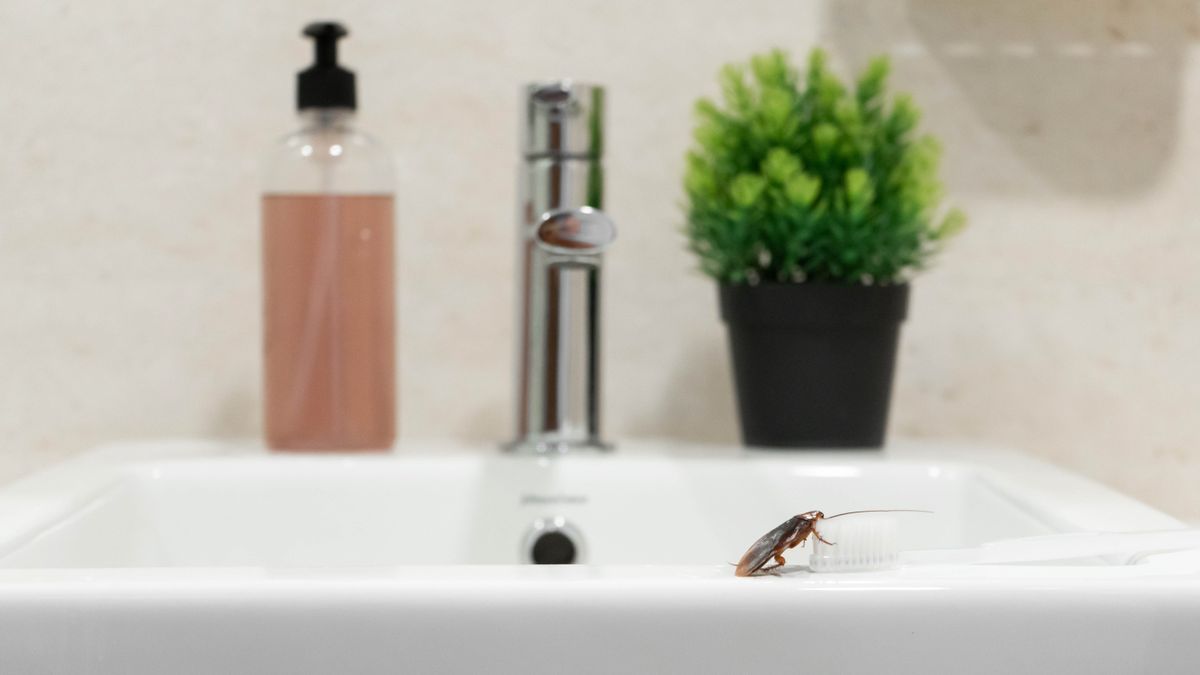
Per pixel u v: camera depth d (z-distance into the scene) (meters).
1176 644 0.87
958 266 1.29
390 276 1.20
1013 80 1.29
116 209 1.27
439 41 1.28
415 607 0.87
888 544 0.90
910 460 1.16
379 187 1.19
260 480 1.15
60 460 1.27
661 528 1.15
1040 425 1.29
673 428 1.29
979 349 1.29
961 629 0.87
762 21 1.29
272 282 1.18
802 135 1.19
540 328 1.19
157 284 1.28
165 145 1.27
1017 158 1.29
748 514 1.15
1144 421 1.29
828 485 1.15
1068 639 0.87
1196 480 1.29
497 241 1.28
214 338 1.28
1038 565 0.94
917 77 1.29
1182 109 1.29
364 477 1.15
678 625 0.87
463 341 1.28
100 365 1.27
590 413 1.19
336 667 0.87
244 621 0.86
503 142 1.28
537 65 1.28
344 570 0.89
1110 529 0.99
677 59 1.28
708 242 1.20
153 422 1.28
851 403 1.19
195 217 1.28
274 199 1.18
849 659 0.87
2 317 1.27
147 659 0.86
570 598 0.87
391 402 1.20
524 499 1.16
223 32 1.27
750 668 0.87
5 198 1.27
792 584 0.87
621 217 1.28
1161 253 1.29
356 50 1.28
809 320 1.18
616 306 1.29
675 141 1.28
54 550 1.00
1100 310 1.29
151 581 0.87
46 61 1.27
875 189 1.19
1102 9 1.29
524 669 0.87
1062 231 1.29
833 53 1.29
